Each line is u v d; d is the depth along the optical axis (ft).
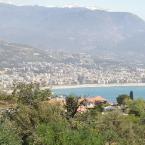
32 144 114.11
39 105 128.47
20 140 105.40
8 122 114.21
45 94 136.87
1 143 91.50
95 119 163.63
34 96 133.69
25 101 132.26
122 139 153.99
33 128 119.75
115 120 170.60
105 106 392.06
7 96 140.36
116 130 164.14
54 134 114.93
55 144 113.91
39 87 139.85
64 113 138.62
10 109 125.29
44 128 116.06
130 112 308.81
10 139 93.45
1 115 121.90
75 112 147.95
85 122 143.13
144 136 171.83
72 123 131.13
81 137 117.60
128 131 166.61
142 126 178.29
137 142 163.73
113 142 148.05
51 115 126.93
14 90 138.31
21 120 120.67
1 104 132.57
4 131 94.48
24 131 117.08
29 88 135.85
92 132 123.54
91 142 118.01
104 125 160.35
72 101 148.36
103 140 125.70
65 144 113.50
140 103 329.31
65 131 116.06
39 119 124.57
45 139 113.60
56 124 119.24
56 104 135.13
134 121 214.90
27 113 122.83
